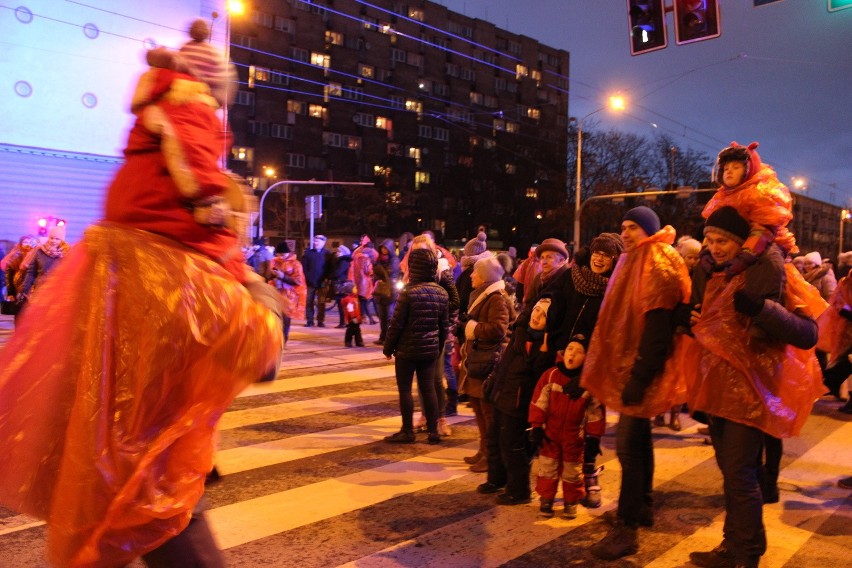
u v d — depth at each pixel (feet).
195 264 5.88
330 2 231.91
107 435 5.44
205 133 6.08
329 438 20.43
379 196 222.07
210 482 16.10
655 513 14.90
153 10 54.95
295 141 224.33
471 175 262.47
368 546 12.64
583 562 12.26
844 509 15.57
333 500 15.12
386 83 248.11
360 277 50.83
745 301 10.80
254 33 215.31
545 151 266.16
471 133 268.21
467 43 273.75
